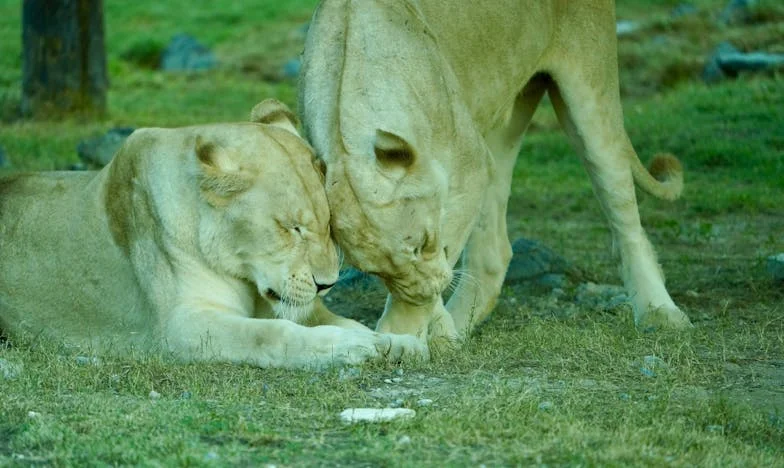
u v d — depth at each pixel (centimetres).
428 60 1016
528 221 2053
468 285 1244
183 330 1018
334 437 795
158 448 760
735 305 1370
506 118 1220
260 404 872
